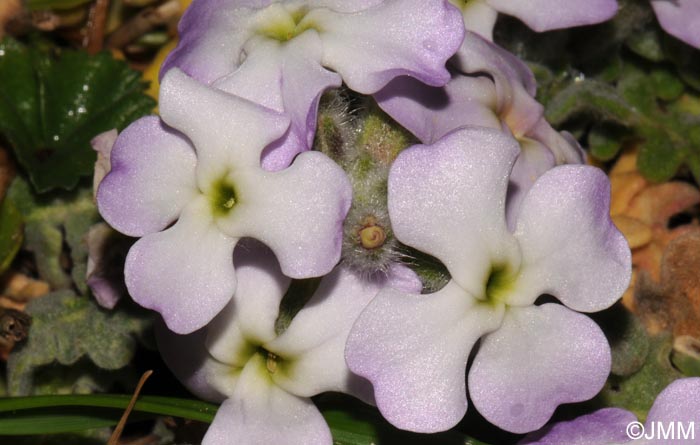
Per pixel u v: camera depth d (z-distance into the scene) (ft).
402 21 0.58
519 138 0.62
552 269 0.57
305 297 0.59
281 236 0.56
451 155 0.56
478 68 0.61
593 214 0.57
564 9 0.64
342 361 0.58
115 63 0.71
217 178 0.57
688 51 0.71
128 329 0.66
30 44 0.73
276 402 0.58
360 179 0.58
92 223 0.68
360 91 0.58
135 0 0.72
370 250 0.56
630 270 0.57
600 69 0.72
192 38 0.60
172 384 0.67
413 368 0.56
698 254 0.68
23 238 0.69
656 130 0.72
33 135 0.70
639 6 0.70
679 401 0.58
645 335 0.66
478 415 0.64
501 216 0.56
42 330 0.66
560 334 0.56
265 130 0.57
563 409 0.65
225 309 0.58
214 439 0.57
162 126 0.57
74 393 0.65
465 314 0.56
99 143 0.64
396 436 0.61
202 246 0.56
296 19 0.60
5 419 0.61
